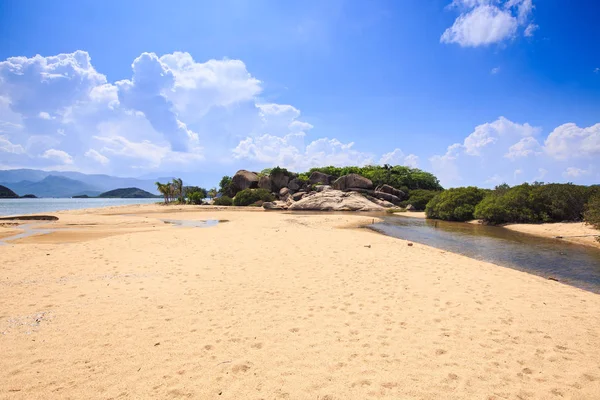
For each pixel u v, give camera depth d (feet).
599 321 19.10
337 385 12.40
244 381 12.57
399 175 206.90
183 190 226.79
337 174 224.74
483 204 88.94
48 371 13.05
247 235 53.21
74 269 30.09
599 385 12.61
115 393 11.68
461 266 33.27
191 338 16.17
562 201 75.46
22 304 20.72
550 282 28.12
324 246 43.19
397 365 13.88
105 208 157.17
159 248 41.27
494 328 17.84
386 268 31.48
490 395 11.87
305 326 17.79
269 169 239.71
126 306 20.53
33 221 83.82
